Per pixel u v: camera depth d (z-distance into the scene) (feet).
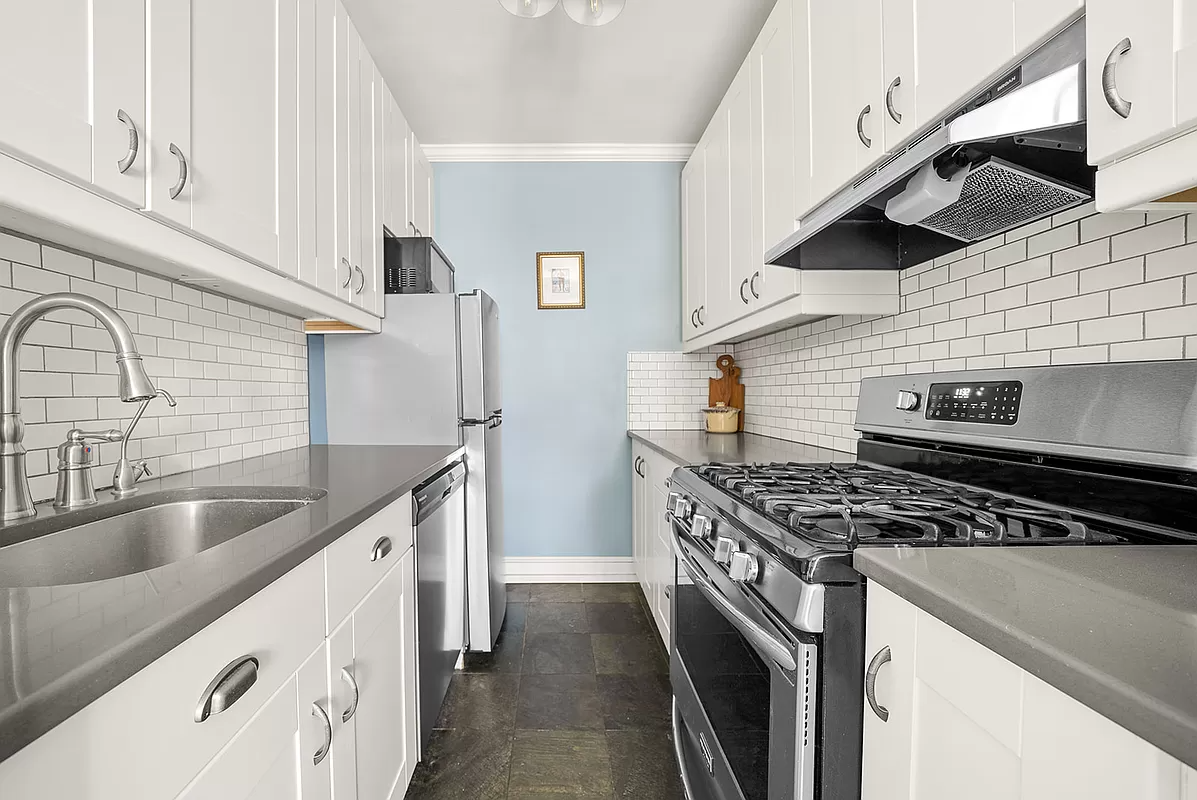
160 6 3.31
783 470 5.29
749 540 3.58
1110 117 2.40
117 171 2.99
